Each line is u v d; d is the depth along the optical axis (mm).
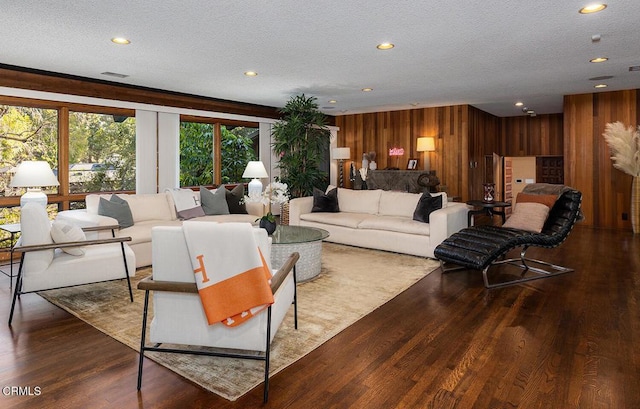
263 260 2240
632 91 6773
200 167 7340
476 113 8953
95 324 2988
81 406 1990
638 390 2129
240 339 2223
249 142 8125
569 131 7344
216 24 3465
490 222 8109
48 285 3113
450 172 8547
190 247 2125
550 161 10719
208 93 6785
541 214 4488
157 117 6418
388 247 5332
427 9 3172
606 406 1991
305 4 3057
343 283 4020
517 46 4180
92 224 4156
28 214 3037
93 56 4445
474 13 3264
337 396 2088
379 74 5422
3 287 3889
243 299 2113
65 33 3678
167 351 2211
